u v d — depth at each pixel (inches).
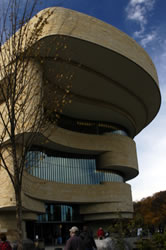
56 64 948.0
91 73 1073.5
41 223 1232.8
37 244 762.2
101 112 1379.2
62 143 1221.7
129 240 391.5
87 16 937.5
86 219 1366.9
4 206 863.7
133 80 1154.0
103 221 1418.6
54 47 881.5
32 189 1042.1
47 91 497.0
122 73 1101.7
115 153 1402.6
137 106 1380.4
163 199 2815.0
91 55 975.6
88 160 1417.3
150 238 356.2
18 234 367.2
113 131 1514.5
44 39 836.0
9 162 892.0
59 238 1246.9
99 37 943.7
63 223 1311.5
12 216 964.6
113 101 1325.0
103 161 1402.6
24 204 943.7
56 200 1184.2
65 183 1261.1
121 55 992.9
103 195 1357.0
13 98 403.5
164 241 327.6
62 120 1365.7
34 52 459.2
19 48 428.5
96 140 1378.0
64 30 863.7
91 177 1391.5
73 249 257.8
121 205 1387.8
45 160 1225.4
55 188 1196.5
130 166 1440.7
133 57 1038.4
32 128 447.5
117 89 1212.5
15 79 406.9
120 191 1411.2
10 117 402.0
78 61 992.9
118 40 1002.1
